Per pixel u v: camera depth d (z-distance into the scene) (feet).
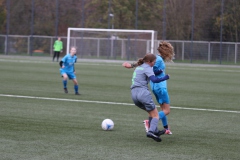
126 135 44.73
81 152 37.09
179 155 36.94
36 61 186.09
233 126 51.55
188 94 84.84
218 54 214.28
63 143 40.29
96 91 85.46
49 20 244.01
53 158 34.99
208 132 47.55
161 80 40.50
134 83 41.50
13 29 247.29
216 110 64.28
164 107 45.11
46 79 106.52
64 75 79.77
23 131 45.27
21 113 56.65
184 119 55.83
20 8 245.86
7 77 107.65
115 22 239.91
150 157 36.06
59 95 77.25
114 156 36.06
